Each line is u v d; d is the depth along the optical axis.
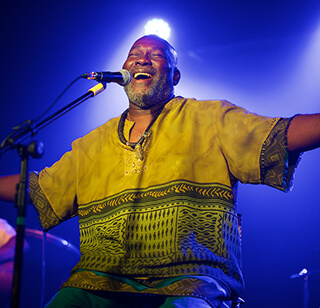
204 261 2.95
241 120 3.17
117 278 3.05
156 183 3.20
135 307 3.04
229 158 3.18
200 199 3.13
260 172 3.04
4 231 5.18
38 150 2.71
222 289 2.88
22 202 2.63
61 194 3.69
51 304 2.92
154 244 3.06
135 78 3.58
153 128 3.43
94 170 3.54
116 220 3.23
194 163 3.21
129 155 3.40
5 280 5.11
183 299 2.73
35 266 5.09
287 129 2.96
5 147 2.78
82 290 3.03
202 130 3.30
